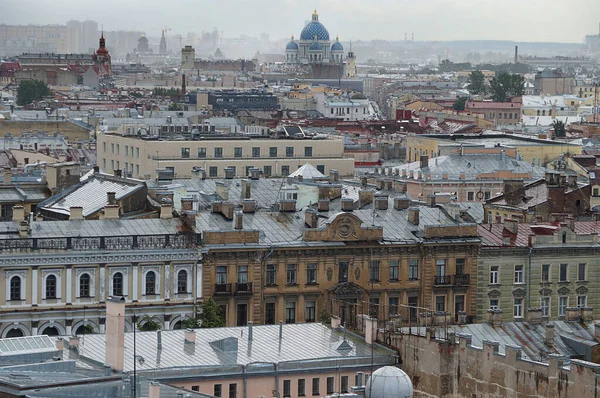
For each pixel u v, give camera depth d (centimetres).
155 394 18788
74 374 19700
